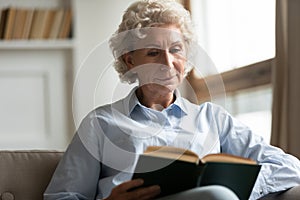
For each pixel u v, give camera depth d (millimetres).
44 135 5277
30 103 5277
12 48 5223
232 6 4660
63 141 5281
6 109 5230
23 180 2133
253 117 4441
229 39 4738
